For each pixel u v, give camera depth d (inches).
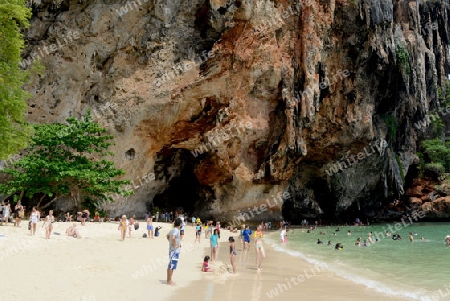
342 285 430.3
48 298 296.4
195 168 1421.0
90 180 925.2
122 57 1204.5
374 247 855.7
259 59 1290.6
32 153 973.8
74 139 981.2
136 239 758.5
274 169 1348.4
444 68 2397.9
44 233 680.4
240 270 515.8
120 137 1179.9
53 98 1106.1
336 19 1375.5
